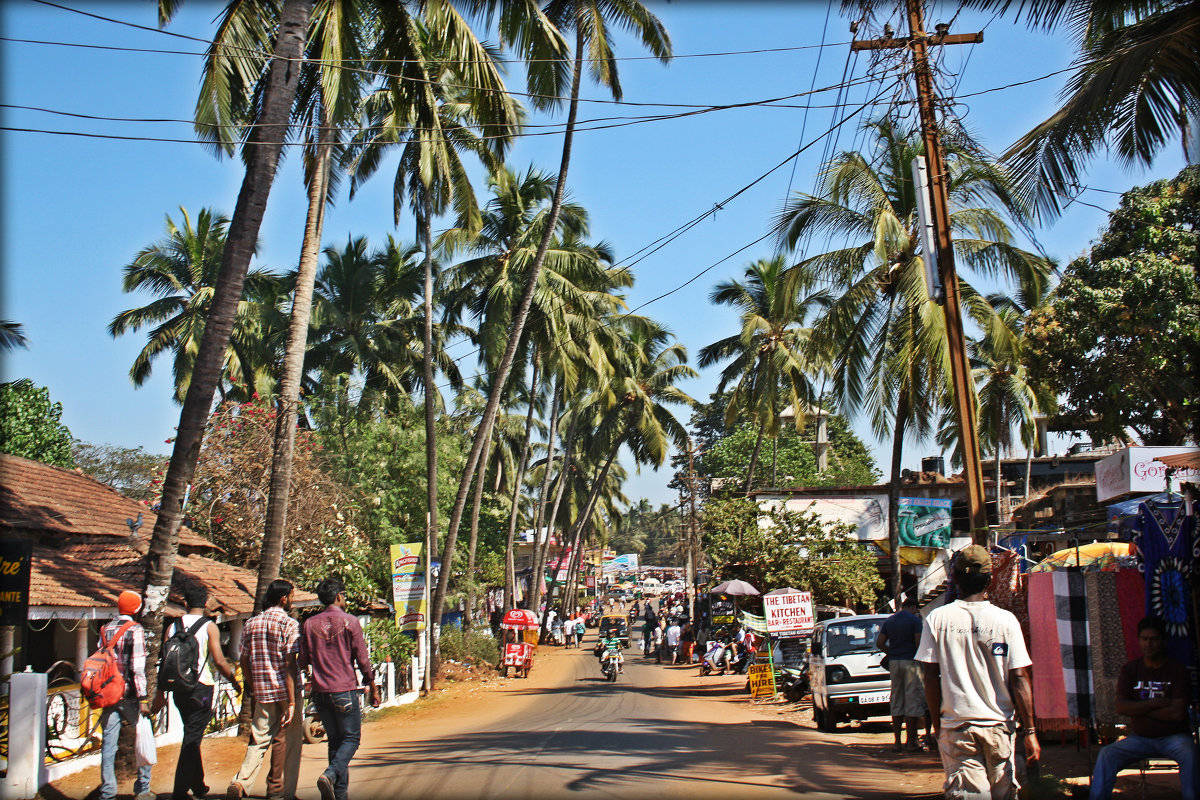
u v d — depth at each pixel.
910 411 18.98
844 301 18.44
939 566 24.56
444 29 13.94
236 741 12.55
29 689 8.84
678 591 79.00
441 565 24.98
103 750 7.91
